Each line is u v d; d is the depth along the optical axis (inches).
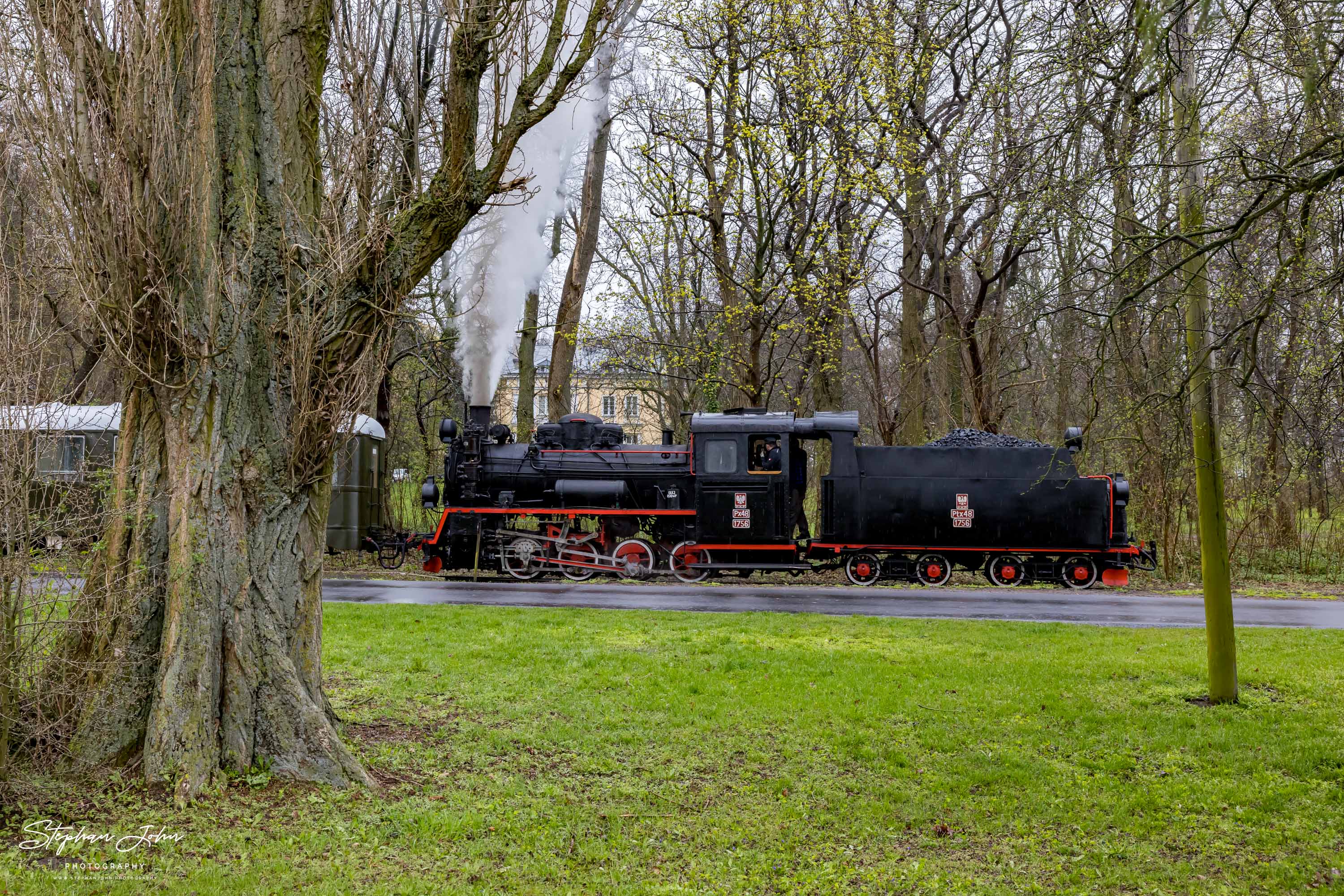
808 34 786.2
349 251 242.7
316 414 242.8
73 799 211.2
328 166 247.3
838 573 836.0
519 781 246.4
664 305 1059.9
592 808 230.5
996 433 880.9
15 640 210.4
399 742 271.0
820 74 807.1
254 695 231.9
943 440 790.5
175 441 229.5
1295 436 334.3
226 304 229.9
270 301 240.1
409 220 256.1
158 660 229.9
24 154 212.7
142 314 222.1
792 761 270.8
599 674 364.5
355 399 250.8
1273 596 718.5
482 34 255.6
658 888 189.9
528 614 513.7
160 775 217.9
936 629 484.4
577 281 923.4
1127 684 362.3
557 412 938.1
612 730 293.0
